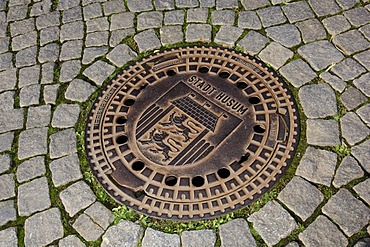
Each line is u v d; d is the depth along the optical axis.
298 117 2.26
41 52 2.58
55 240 2.07
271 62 2.44
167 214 2.08
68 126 2.33
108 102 2.35
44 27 2.67
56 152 2.26
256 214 2.06
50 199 2.15
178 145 2.21
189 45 2.53
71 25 2.66
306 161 2.16
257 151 2.18
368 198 2.07
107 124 2.29
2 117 2.39
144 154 2.20
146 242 2.04
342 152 2.18
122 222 2.08
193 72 2.41
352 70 2.39
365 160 2.15
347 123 2.25
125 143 2.23
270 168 2.14
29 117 2.38
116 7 2.70
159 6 2.68
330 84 2.36
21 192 2.18
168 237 2.04
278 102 2.30
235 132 2.22
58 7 2.74
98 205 2.12
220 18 2.61
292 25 2.56
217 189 2.11
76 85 2.45
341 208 2.06
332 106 2.30
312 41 2.50
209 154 2.18
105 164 2.20
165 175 2.15
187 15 2.63
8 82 2.50
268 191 2.10
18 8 2.77
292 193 2.10
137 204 2.11
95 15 2.68
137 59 2.51
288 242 2.01
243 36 2.54
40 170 2.22
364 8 2.59
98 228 2.07
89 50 2.56
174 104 2.32
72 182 2.18
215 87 2.36
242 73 2.40
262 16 2.60
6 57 2.59
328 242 2.00
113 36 2.60
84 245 2.05
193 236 2.04
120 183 2.15
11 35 2.67
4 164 2.25
